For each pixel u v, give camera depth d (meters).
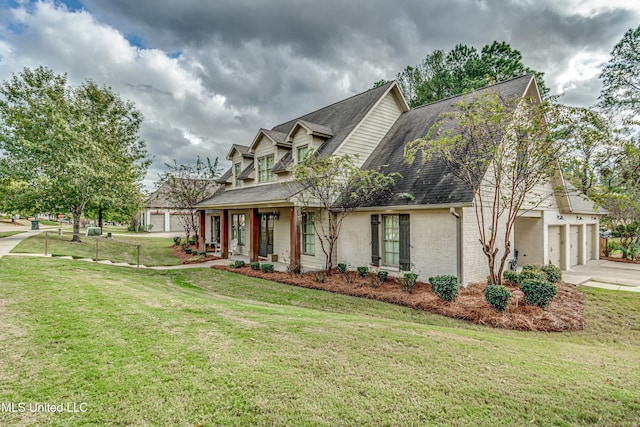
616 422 2.77
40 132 16.42
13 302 5.56
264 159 16.17
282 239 15.00
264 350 3.99
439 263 9.32
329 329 4.94
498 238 10.28
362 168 12.74
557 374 3.65
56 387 2.99
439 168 10.09
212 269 12.89
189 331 4.54
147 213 35.41
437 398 3.04
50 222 45.66
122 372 3.29
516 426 2.66
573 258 14.09
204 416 2.66
